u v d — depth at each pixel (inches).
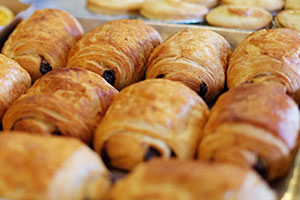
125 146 21.0
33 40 26.6
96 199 19.5
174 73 24.4
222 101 21.5
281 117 20.4
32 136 20.2
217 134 20.5
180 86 22.2
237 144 20.1
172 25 29.0
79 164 19.6
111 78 25.5
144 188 18.5
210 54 24.9
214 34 26.2
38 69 26.7
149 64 25.5
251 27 29.4
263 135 20.0
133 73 25.9
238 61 24.6
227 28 28.9
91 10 33.0
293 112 20.9
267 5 31.8
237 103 20.8
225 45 26.2
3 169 19.2
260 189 18.5
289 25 28.8
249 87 21.5
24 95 23.2
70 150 19.7
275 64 23.5
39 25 27.4
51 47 26.7
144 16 31.9
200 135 21.4
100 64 25.4
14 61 25.7
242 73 24.2
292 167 21.1
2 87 24.2
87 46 25.8
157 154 20.9
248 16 29.8
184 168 18.7
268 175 20.4
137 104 21.3
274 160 20.0
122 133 21.0
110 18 31.4
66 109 22.0
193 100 21.9
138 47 26.1
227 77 25.1
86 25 30.4
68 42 27.5
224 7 31.0
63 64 27.1
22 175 19.1
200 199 18.1
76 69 23.5
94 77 23.5
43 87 23.0
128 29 26.6
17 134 20.3
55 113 22.0
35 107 22.0
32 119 22.0
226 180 18.3
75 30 28.4
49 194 18.9
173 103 21.3
